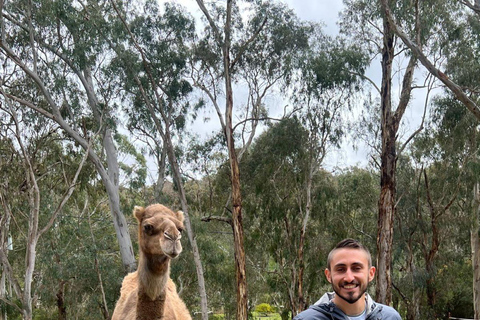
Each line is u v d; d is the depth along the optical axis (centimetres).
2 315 2600
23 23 2439
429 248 3281
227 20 2505
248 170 2883
